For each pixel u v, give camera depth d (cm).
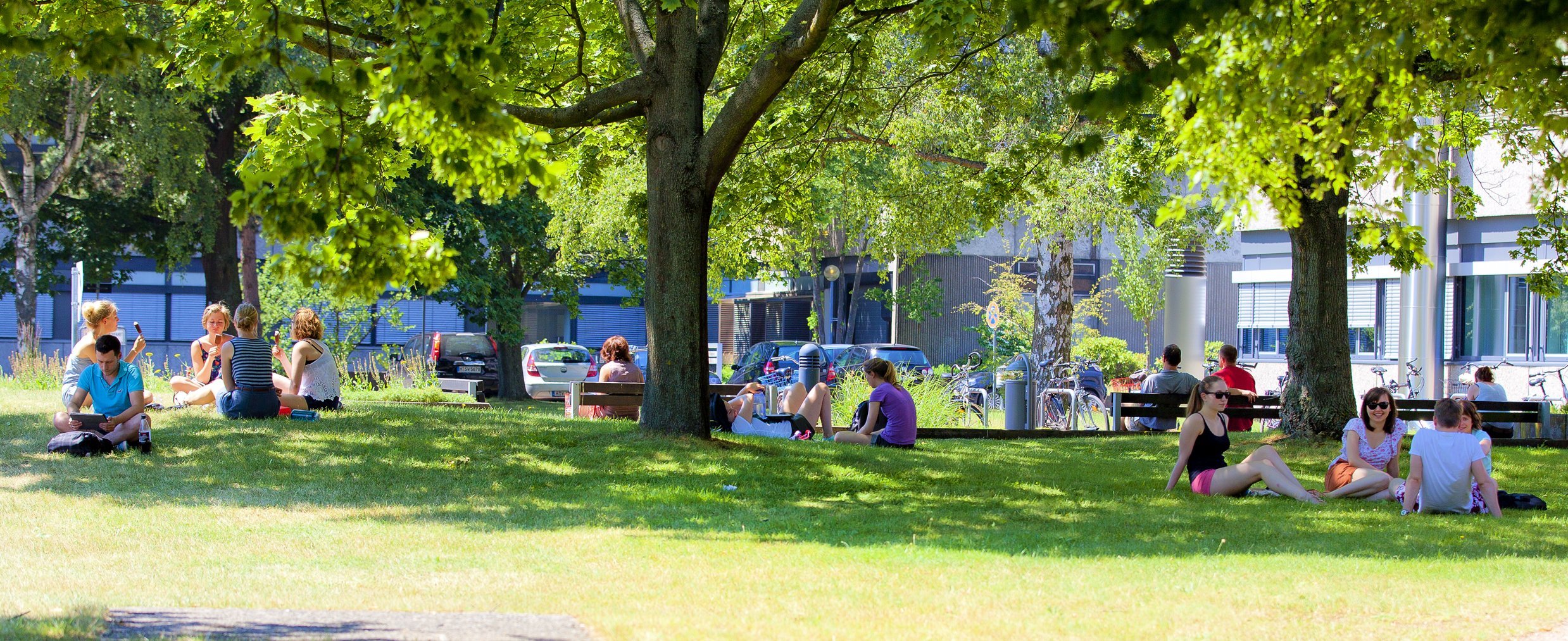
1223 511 1025
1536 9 595
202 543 822
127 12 1303
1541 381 2506
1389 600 635
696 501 1061
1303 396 1562
